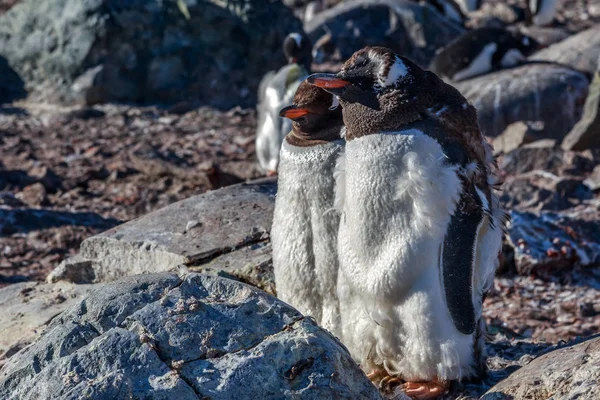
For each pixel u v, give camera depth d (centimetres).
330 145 900
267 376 688
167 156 2388
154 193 2117
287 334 713
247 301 738
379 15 3928
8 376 705
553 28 4119
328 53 3778
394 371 877
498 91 2594
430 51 3878
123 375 675
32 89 3116
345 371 713
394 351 860
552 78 2603
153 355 690
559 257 1567
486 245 836
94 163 2373
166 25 3092
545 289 1520
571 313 1421
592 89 2275
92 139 2619
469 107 844
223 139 2598
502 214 873
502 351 1040
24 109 3019
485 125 2569
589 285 1530
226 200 1350
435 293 813
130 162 2353
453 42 2753
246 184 1444
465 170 815
